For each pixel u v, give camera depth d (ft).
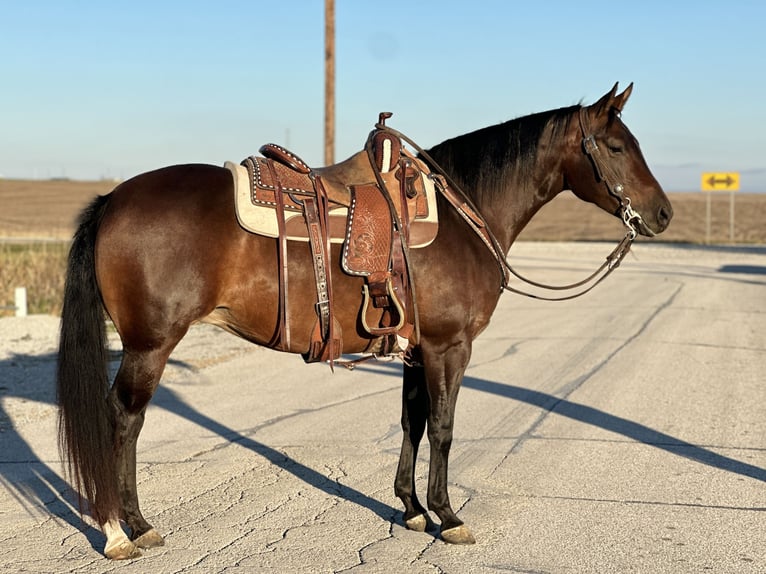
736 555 14.99
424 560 14.80
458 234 15.98
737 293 62.90
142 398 14.58
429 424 15.83
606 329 44.29
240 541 15.66
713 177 148.87
